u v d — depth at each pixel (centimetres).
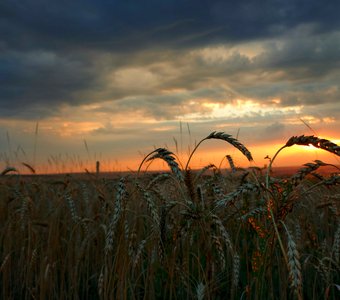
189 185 66
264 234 67
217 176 101
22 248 120
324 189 104
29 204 123
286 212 53
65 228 130
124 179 63
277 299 85
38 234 124
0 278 122
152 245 78
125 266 68
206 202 75
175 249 71
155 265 84
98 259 116
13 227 129
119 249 68
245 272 95
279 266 81
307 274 96
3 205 149
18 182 160
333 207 83
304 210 99
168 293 91
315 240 92
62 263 112
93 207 132
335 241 76
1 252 128
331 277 85
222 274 90
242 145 55
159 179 73
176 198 83
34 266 118
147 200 62
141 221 90
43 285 98
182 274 76
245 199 79
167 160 56
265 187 53
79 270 111
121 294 67
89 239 110
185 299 90
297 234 85
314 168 54
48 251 109
